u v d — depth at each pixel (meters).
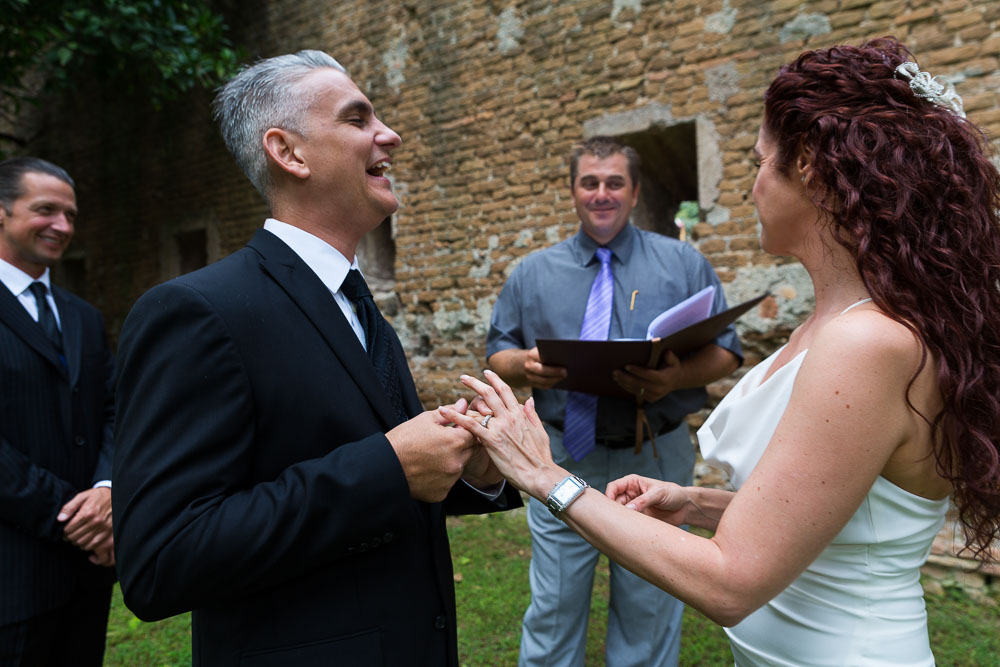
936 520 1.05
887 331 0.91
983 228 0.96
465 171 4.93
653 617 2.18
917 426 0.94
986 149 1.03
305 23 5.76
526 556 3.80
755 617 1.15
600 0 4.26
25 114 8.05
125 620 3.26
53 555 1.82
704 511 1.36
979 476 0.93
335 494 1.00
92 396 2.11
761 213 1.13
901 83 1.00
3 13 4.93
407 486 1.04
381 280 5.71
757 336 3.86
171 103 6.66
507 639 2.88
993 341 0.94
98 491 1.90
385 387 1.25
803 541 0.92
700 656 2.69
